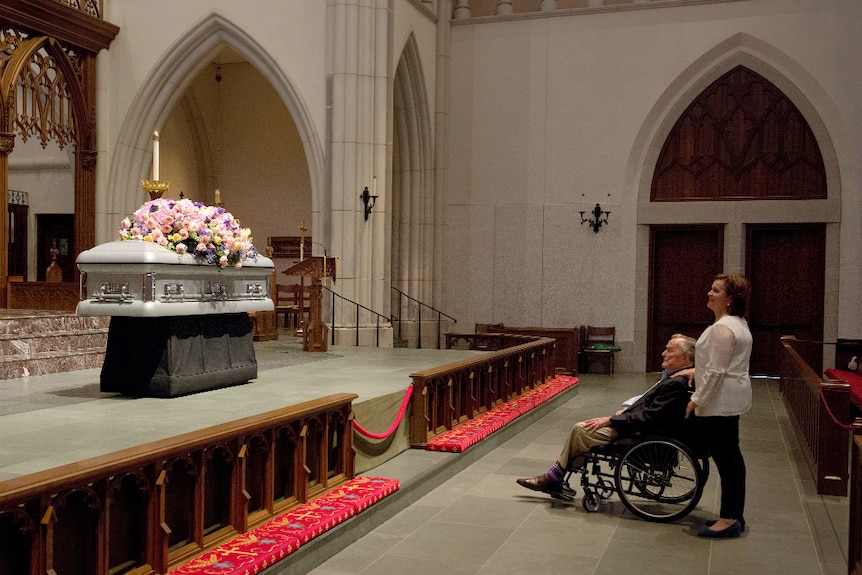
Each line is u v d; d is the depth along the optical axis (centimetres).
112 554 346
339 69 1192
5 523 291
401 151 1465
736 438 508
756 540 501
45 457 416
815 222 1342
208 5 1266
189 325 643
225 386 689
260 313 1179
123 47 1303
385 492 527
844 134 1313
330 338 1188
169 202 634
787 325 1388
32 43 1152
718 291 507
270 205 1639
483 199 1495
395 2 1291
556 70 1451
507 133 1480
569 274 1452
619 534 509
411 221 1470
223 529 412
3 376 715
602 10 1420
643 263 1431
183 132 1598
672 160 1423
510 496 598
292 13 1235
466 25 1498
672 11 1386
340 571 433
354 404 589
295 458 480
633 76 1409
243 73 1650
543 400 978
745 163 1388
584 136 1438
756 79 1376
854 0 1295
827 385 620
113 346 623
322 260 1027
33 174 1470
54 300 1127
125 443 450
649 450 544
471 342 1332
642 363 1436
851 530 416
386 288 1241
